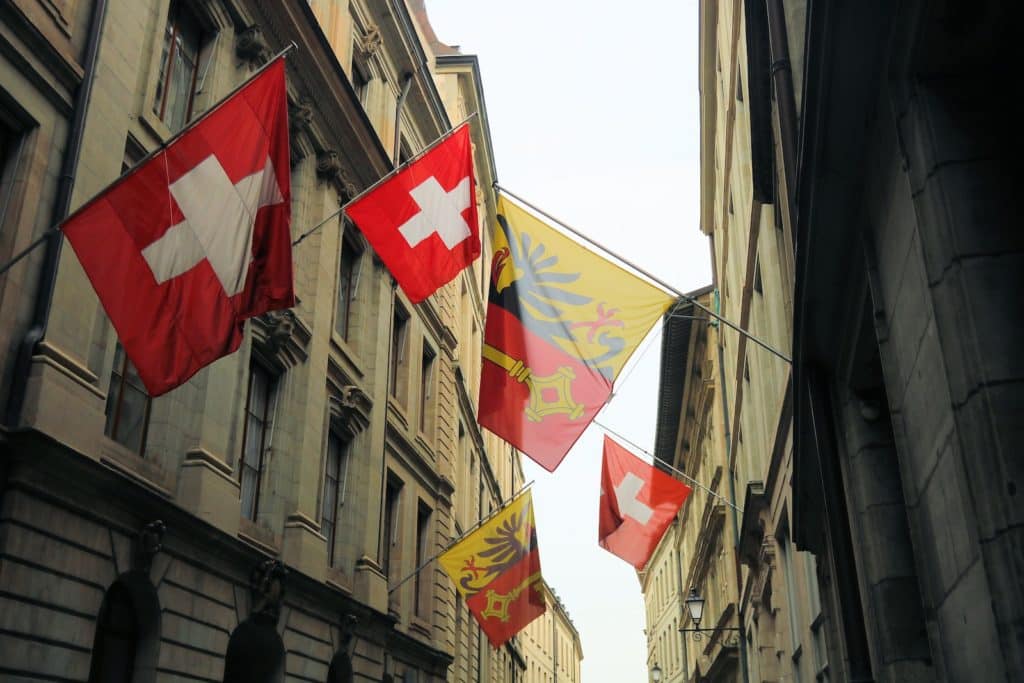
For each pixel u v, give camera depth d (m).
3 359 10.35
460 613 32.72
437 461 29.17
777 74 10.73
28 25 10.84
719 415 31.72
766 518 19.78
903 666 7.62
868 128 6.07
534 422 12.18
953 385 4.78
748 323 21.25
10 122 11.04
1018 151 4.91
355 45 23.88
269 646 16.58
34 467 10.25
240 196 9.82
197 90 15.82
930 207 5.00
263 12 17.59
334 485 21.28
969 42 4.91
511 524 21.59
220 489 14.45
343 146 21.62
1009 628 4.28
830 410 9.02
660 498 18.98
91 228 9.12
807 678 16.64
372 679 21.42
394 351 26.70
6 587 9.79
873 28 5.34
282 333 17.52
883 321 6.62
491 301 12.75
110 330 12.29
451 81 39.69
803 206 7.36
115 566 11.72
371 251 23.86
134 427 13.33
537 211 12.85
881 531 8.02
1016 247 4.71
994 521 4.41
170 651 12.85
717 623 35.75
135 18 13.22
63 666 10.58
